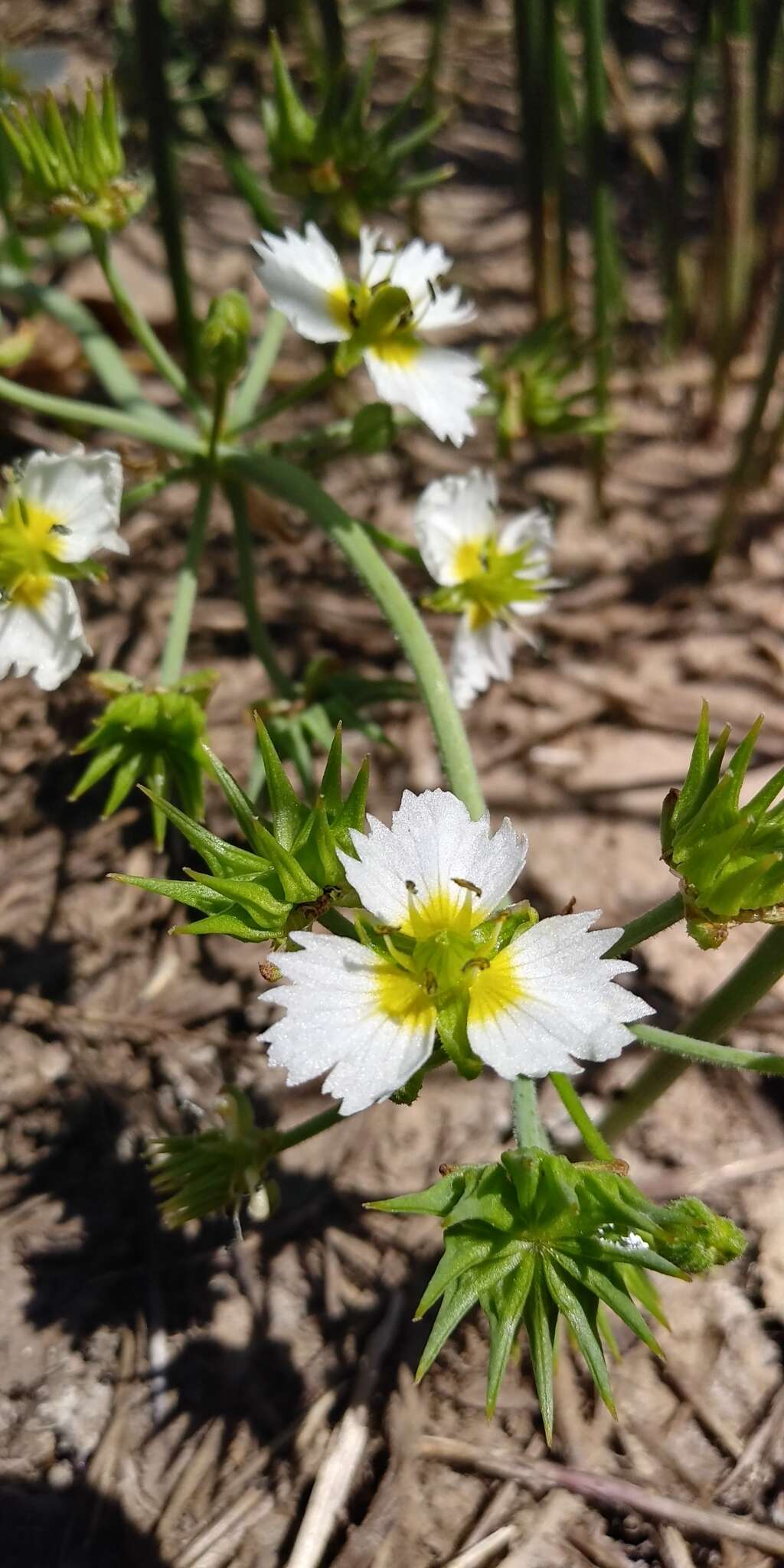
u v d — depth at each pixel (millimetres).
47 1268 85
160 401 136
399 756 111
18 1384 80
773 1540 74
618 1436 78
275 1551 74
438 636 120
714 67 157
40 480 83
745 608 122
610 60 140
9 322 133
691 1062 73
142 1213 87
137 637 118
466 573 97
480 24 179
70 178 91
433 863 60
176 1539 75
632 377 140
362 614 122
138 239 145
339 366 88
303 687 100
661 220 143
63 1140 90
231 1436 79
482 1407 80
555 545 114
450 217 156
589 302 146
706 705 57
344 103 152
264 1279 85
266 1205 70
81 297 137
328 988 57
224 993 98
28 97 90
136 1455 78
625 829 106
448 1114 92
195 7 160
